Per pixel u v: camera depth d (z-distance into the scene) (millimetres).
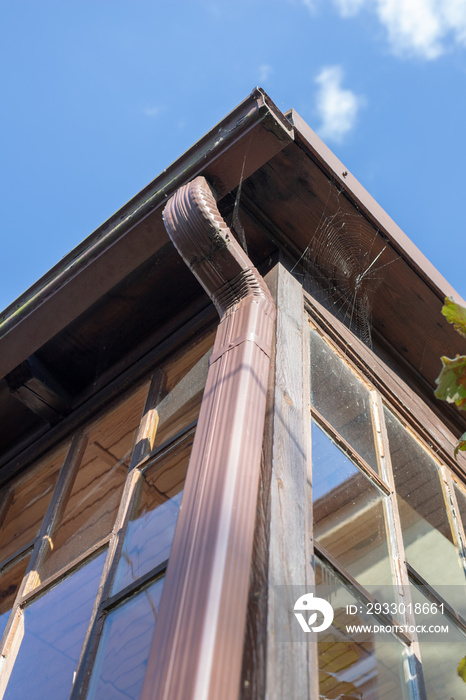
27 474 3814
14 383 3750
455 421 4027
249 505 1854
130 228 3199
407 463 3229
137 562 2484
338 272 3600
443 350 3795
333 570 2145
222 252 2754
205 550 1688
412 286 3598
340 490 2504
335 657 1947
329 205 3396
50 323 3455
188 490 1933
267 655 1574
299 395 2564
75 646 2465
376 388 3389
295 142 3197
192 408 3070
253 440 2049
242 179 3146
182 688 1410
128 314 3750
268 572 1757
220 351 2443
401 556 2594
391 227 3488
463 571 2982
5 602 3049
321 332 3211
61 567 2895
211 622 1509
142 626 2195
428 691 2309
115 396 3656
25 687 2502
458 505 3371
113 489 3086
